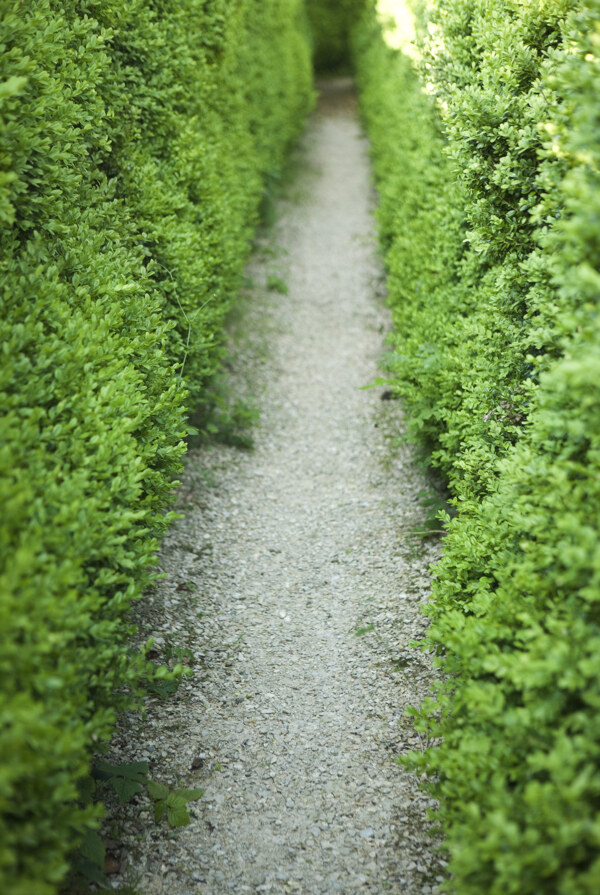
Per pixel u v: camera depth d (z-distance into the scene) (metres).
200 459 4.95
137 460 2.44
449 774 2.04
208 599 3.73
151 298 3.85
